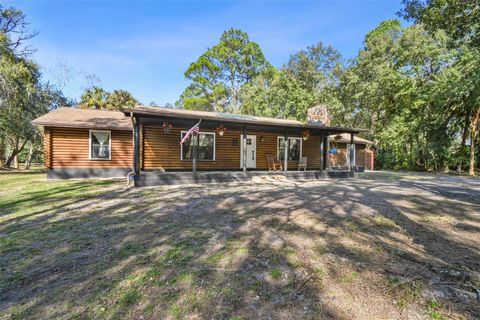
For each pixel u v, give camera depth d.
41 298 2.28
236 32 33.16
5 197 6.65
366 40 25.59
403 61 18.27
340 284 2.44
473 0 5.59
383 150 21.05
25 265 2.90
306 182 10.32
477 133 16.64
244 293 2.31
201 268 2.77
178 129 12.37
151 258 3.03
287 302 2.17
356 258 3.00
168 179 9.18
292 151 14.86
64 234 3.88
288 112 23.41
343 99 22.72
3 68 13.94
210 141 12.95
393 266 2.79
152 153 11.94
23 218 4.73
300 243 3.44
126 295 2.30
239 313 2.03
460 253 3.14
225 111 33.31
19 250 3.31
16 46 16.66
